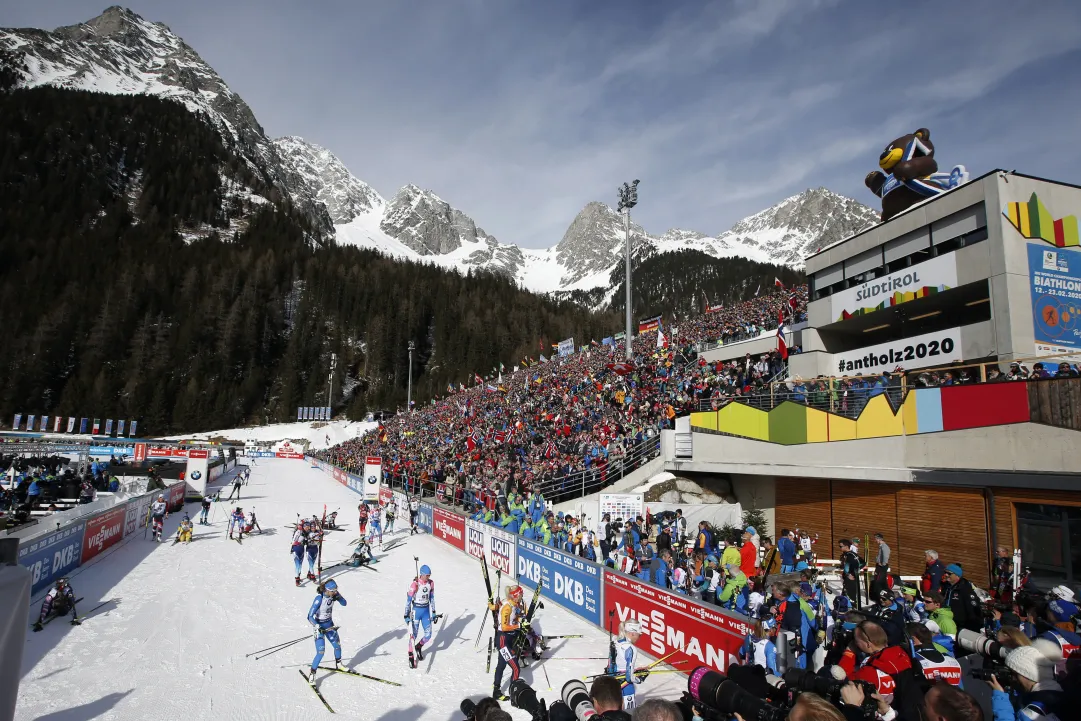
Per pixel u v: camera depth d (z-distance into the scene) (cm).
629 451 2448
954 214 1850
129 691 952
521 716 898
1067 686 439
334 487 4697
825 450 1745
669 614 1076
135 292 11544
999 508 1332
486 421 4062
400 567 1939
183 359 11012
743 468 1984
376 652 1179
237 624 1319
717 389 2488
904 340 2036
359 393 11525
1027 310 1658
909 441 1523
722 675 460
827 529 1755
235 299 12344
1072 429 1208
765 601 1028
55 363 10119
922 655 622
